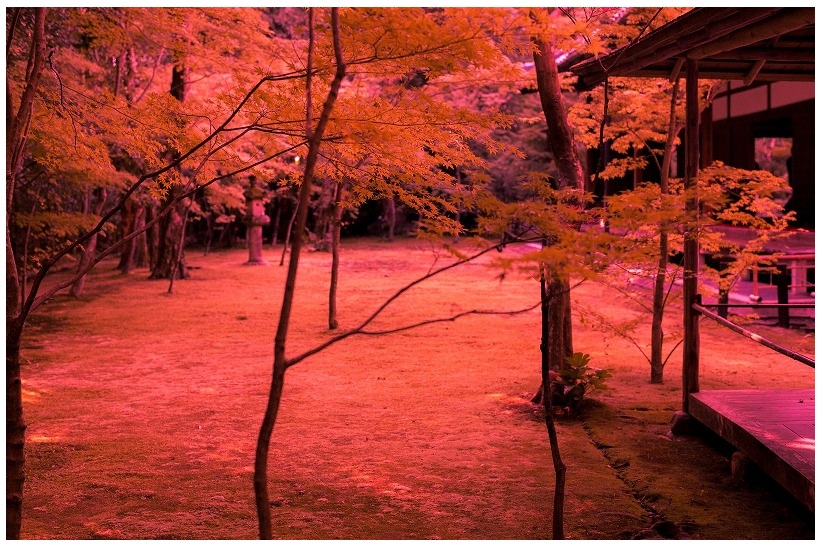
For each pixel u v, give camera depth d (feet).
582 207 14.07
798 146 44.27
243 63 27.45
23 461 11.75
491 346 31.24
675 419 19.74
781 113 45.60
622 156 56.80
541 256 9.45
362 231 104.32
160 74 48.06
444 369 26.96
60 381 25.07
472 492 15.46
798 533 13.53
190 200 55.93
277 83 15.28
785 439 15.40
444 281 53.47
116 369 26.99
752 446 15.69
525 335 33.71
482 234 11.60
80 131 18.38
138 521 13.82
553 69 22.04
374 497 15.16
